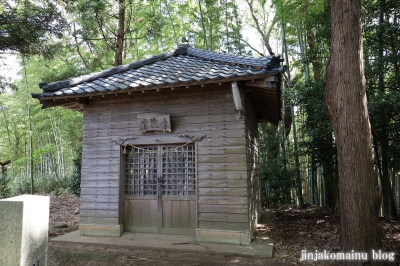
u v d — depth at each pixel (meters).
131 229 5.46
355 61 3.76
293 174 9.29
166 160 5.39
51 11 6.25
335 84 3.86
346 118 3.73
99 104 5.79
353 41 3.79
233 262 4.16
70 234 5.62
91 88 5.34
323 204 9.16
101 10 9.12
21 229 2.55
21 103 14.53
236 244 4.75
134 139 5.48
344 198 3.76
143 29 11.93
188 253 4.53
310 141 7.49
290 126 11.92
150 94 5.49
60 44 7.03
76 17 8.67
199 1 11.35
